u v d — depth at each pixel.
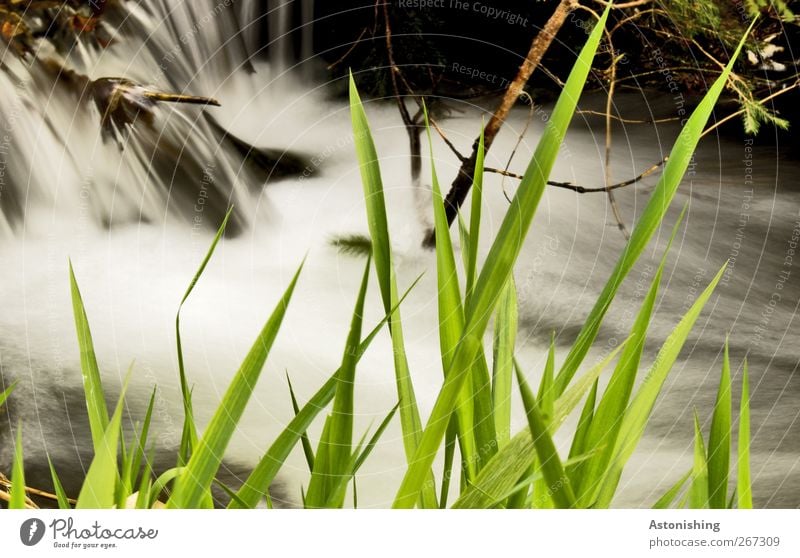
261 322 2.48
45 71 2.99
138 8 3.45
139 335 2.33
